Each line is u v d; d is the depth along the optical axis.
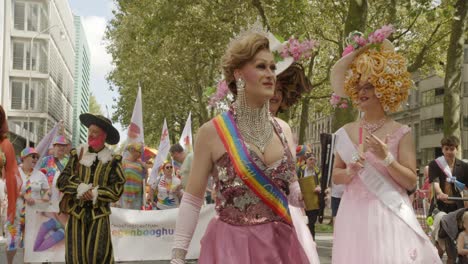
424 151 56.97
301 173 11.70
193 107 45.09
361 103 5.08
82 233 6.98
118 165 7.17
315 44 4.90
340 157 5.14
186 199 3.36
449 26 26.83
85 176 7.06
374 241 4.74
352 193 4.95
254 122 3.34
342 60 5.21
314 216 10.73
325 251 12.08
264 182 3.25
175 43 29.34
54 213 10.03
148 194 13.79
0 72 52.31
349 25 17.83
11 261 9.66
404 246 4.71
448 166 8.46
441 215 8.43
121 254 10.65
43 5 59.00
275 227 3.28
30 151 10.20
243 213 3.26
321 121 74.56
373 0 22.94
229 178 3.27
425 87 56.12
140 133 12.31
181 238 3.34
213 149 3.32
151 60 36.28
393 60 5.01
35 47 57.84
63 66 78.19
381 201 4.80
